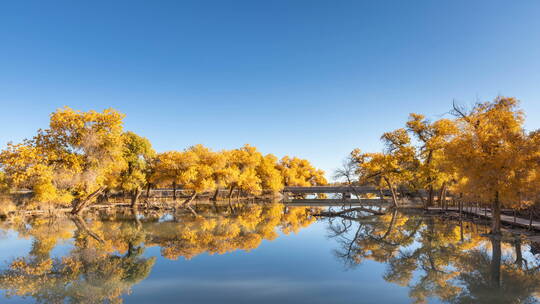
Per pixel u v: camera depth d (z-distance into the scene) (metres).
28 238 21.69
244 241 20.77
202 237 22.16
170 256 16.42
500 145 19.50
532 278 12.41
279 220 33.94
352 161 47.44
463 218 31.97
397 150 44.75
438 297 10.42
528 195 19.61
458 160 20.64
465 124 21.69
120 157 37.50
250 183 69.06
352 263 15.05
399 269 13.97
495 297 10.36
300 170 107.44
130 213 40.28
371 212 41.81
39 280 12.30
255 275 13.07
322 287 11.58
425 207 43.81
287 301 10.15
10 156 32.06
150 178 54.91
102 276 12.79
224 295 10.70
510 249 17.47
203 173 56.22
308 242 20.62
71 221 31.47
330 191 78.75
